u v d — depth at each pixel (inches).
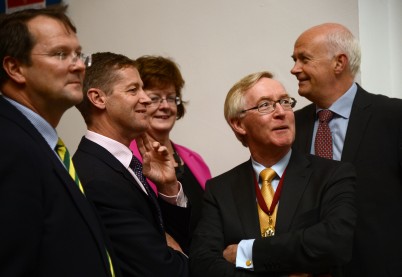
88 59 73.0
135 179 84.7
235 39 141.3
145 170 88.9
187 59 148.3
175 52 150.1
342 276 85.5
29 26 65.1
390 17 130.6
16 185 56.3
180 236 92.2
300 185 82.0
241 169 88.9
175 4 150.3
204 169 118.4
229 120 90.4
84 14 165.3
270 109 84.9
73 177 69.4
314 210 79.1
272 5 136.0
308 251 73.8
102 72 85.0
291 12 133.4
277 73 135.3
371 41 127.0
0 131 58.6
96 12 163.3
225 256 79.4
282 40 134.6
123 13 158.7
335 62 101.6
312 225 78.3
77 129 165.6
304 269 74.5
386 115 97.2
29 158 58.3
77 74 68.0
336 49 101.5
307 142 104.6
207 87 145.2
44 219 59.5
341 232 74.7
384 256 91.6
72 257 60.5
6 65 65.1
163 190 91.9
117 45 159.8
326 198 79.2
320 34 103.1
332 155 101.0
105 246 68.1
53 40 65.6
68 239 60.7
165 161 92.4
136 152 108.1
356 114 99.4
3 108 62.1
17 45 64.5
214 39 144.3
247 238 80.8
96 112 85.4
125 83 85.0
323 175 81.9
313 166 84.4
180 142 149.0
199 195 110.8
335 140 102.0
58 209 60.6
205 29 145.6
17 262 54.9
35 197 57.7
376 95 102.0
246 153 139.3
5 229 54.5
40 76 64.9
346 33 103.3
